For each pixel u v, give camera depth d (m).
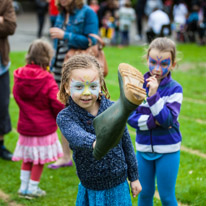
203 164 4.20
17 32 15.78
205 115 6.09
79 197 2.34
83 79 2.04
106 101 2.21
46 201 3.49
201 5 15.88
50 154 3.50
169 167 2.70
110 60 10.68
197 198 3.44
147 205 2.88
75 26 4.10
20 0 28.33
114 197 2.23
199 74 9.51
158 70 2.70
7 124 4.48
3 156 4.48
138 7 15.39
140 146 2.78
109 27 14.03
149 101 2.54
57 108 3.42
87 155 2.17
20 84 3.38
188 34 15.28
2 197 3.60
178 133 2.74
